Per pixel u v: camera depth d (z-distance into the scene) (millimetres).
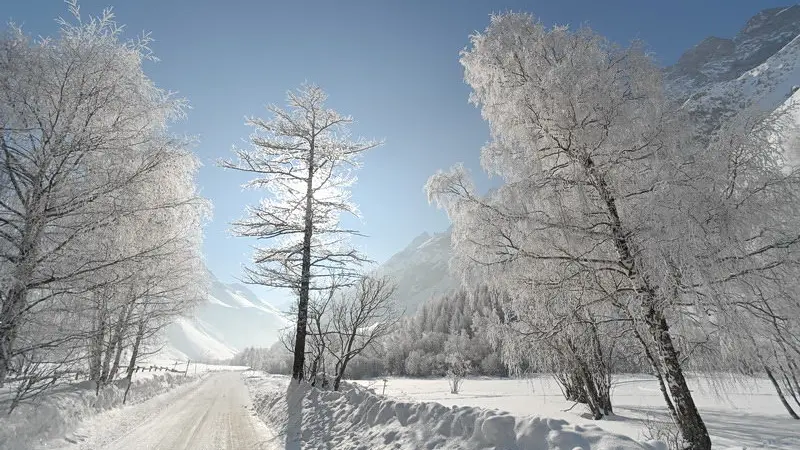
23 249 5949
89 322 7195
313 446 7043
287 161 14312
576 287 6590
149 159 7605
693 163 5668
